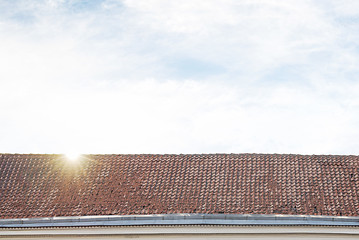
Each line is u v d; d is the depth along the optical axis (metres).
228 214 25.30
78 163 30.41
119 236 25.70
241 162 29.27
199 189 27.44
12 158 31.27
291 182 27.58
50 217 26.48
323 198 26.36
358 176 27.75
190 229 25.23
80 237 26.00
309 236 24.91
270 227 24.86
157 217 25.62
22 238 26.36
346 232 24.69
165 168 29.23
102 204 27.06
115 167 29.77
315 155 29.64
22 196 28.36
